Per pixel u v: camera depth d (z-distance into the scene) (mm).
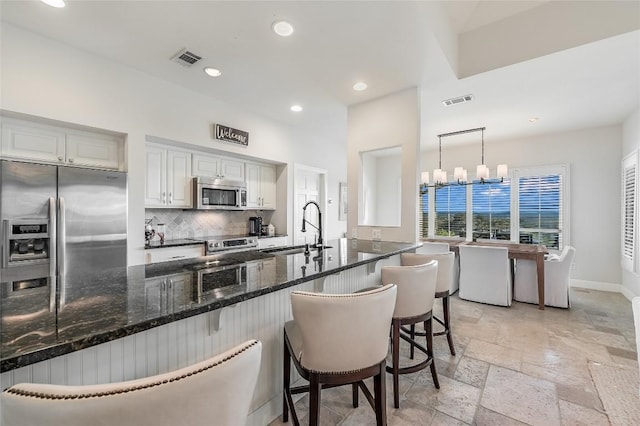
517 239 5336
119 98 2717
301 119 4301
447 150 6125
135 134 2828
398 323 1853
